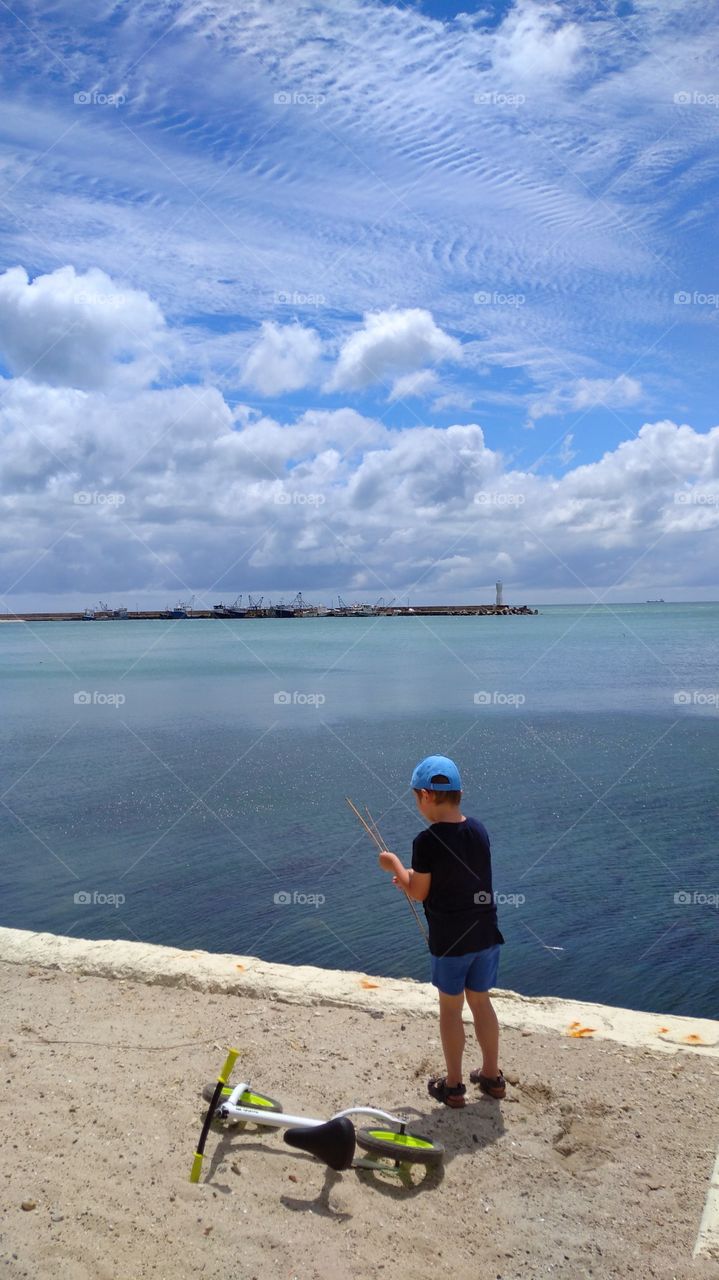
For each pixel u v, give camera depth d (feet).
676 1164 11.96
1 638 402.52
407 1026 16.35
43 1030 15.96
